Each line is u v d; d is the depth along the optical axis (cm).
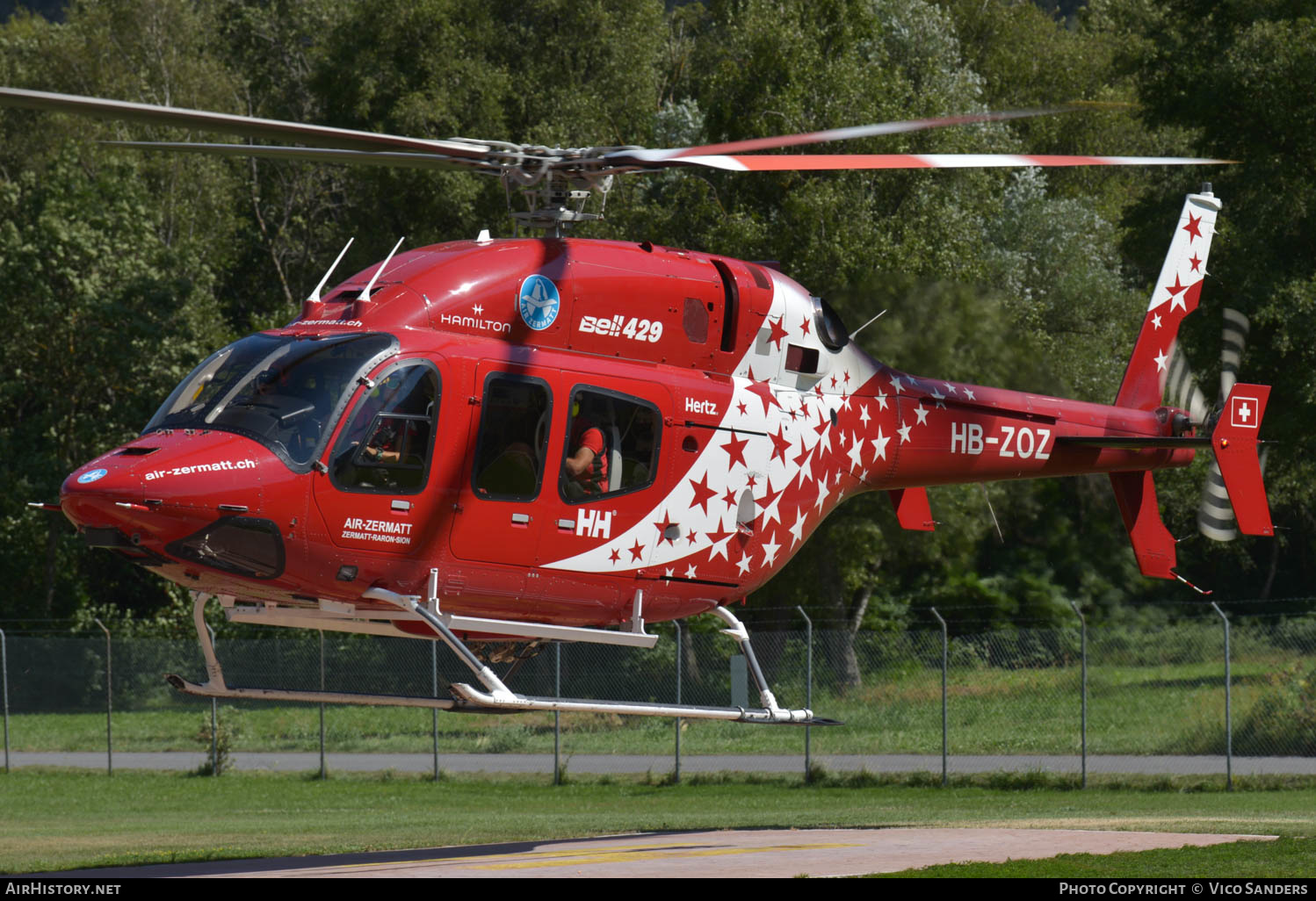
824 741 6812
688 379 2666
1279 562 14200
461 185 10650
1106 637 10150
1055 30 14650
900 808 4366
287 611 2512
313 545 2266
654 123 9900
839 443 2958
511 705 2264
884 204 8806
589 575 2548
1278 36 8600
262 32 15125
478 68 11325
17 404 11612
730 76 8800
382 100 11819
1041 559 10962
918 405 3136
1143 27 13612
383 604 2412
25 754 7338
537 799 5078
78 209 11194
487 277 2466
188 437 2238
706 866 2264
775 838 2767
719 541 2720
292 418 2262
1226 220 9256
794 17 8800
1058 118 13650
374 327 2364
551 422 2461
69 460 11288
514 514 2433
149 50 13688
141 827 3981
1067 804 4388
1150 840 2578
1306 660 7062
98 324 10900
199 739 7550
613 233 8969
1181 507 11431
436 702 2402
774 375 2834
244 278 14712
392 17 11462
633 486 2584
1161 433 3694
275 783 5756
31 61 13438
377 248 11519
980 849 2452
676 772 5594
